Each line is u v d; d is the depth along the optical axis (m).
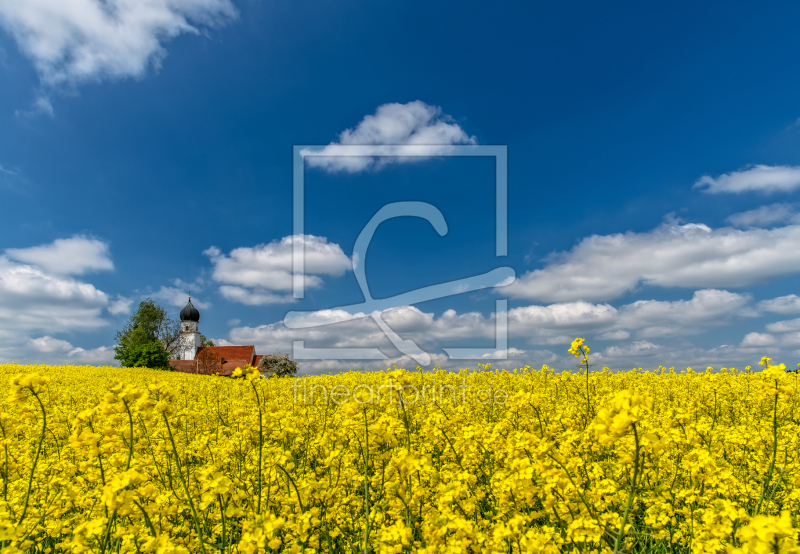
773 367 3.50
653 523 3.15
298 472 4.49
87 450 3.31
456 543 2.62
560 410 5.27
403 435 4.88
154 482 4.26
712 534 2.59
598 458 4.87
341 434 4.98
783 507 3.75
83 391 10.71
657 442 2.41
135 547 2.94
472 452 4.16
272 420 4.39
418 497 3.41
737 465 4.66
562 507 3.14
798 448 4.47
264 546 2.47
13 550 2.44
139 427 5.37
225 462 4.51
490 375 9.92
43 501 4.11
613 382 9.41
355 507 3.95
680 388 8.78
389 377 3.75
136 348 45.22
